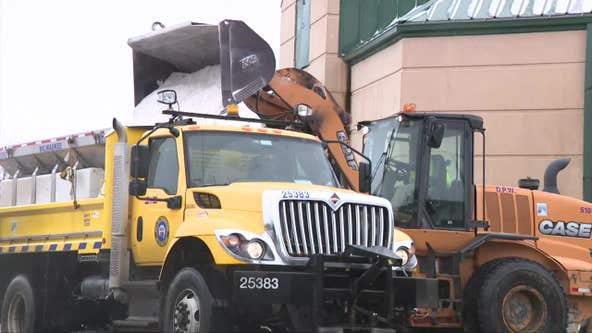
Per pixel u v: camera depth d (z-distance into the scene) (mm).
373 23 21969
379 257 8820
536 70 18453
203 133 10094
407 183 12281
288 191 8992
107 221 10938
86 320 12289
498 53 18703
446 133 12477
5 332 12820
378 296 8961
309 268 8727
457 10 19203
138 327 10875
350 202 9188
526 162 18359
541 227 12844
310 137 10828
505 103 18578
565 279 12414
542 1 18750
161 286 9547
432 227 12117
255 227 8891
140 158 9984
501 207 12711
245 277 8539
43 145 12828
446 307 11898
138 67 12680
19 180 13453
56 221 12289
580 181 17938
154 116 12250
